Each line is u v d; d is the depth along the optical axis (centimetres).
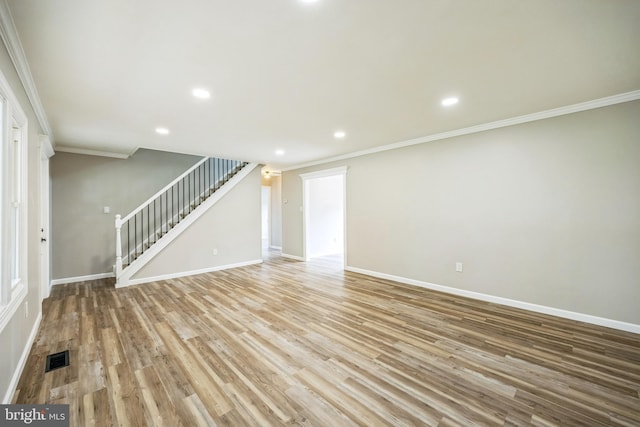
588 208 294
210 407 173
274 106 289
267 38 177
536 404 176
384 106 293
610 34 174
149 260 480
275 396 183
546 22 163
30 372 209
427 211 426
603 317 287
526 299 335
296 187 690
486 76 230
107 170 518
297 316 319
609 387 193
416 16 157
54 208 463
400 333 275
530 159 330
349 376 205
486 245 366
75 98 261
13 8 145
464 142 384
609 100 277
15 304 191
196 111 300
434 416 165
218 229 573
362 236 524
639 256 269
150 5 146
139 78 226
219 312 333
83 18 155
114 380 200
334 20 160
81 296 397
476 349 244
